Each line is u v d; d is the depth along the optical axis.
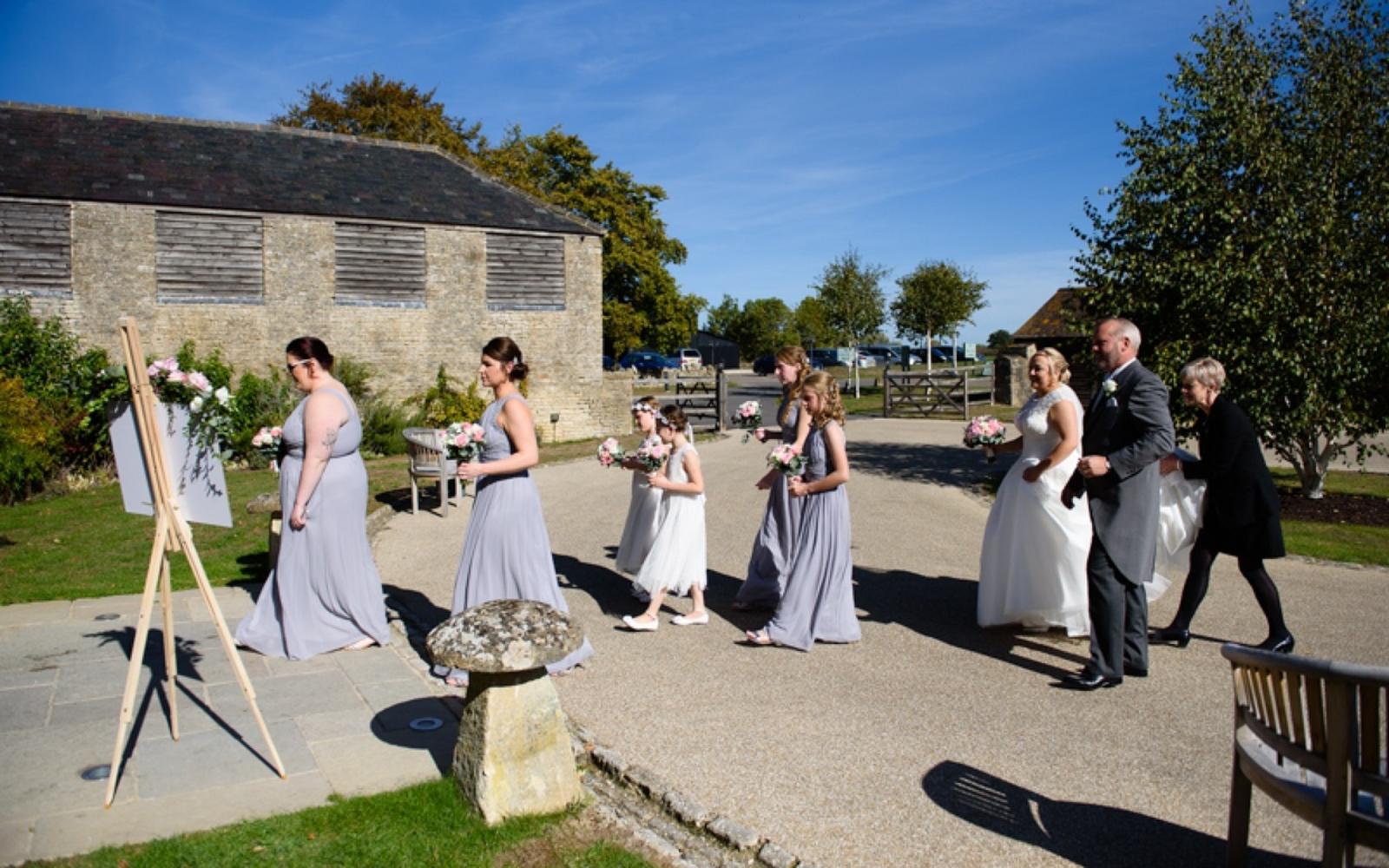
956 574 8.55
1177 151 12.66
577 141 47.12
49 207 18.20
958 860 3.64
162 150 20.39
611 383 24.11
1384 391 11.96
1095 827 3.91
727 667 5.93
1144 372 5.60
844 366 59.34
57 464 14.86
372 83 43.31
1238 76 12.44
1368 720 2.79
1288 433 12.09
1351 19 12.04
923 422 25.78
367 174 22.25
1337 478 15.09
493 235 22.47
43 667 5.75
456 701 5.24
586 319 23.62
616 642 6.44
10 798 3.97
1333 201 11.64
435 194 22.44
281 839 3.62
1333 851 2.86
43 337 16.34
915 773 4.41
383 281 21.31
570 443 22.36
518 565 5.50
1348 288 11.62
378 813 3.85
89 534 10.40
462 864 3.50
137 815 3.83
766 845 3.74
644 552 7.48
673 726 4.97
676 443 6.75
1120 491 5.52
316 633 6.09
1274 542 6.09
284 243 20.20
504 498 5.52
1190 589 6.39
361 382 20.61
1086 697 5.42
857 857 3.67
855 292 38.38
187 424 4.39
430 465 11.59
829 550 6.35
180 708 5.08
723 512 11.77
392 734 4.75
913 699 5.38
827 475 6.34
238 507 12.02
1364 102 11.95
